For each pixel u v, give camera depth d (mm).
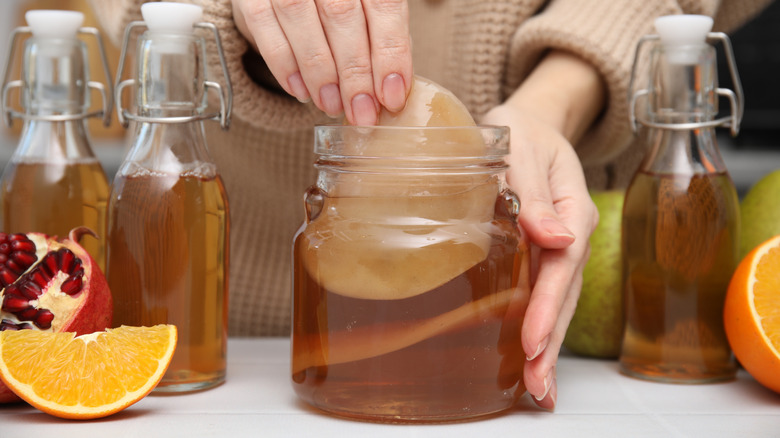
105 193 894
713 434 752
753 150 1777
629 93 919
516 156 837
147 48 818
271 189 1124
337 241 758
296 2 772
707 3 1061
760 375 823
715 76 872
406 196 755
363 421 765
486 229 765
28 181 873
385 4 762
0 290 793
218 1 868
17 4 1927
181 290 814
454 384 750
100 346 775
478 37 1054
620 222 926
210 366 829
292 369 794
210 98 1001
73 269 797
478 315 752
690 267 853
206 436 739
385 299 746
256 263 1157
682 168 857
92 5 1015
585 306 922
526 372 778
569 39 982
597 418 779
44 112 877
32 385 760
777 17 1748
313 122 934
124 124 855
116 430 748
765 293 824
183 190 813
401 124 775
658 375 863
